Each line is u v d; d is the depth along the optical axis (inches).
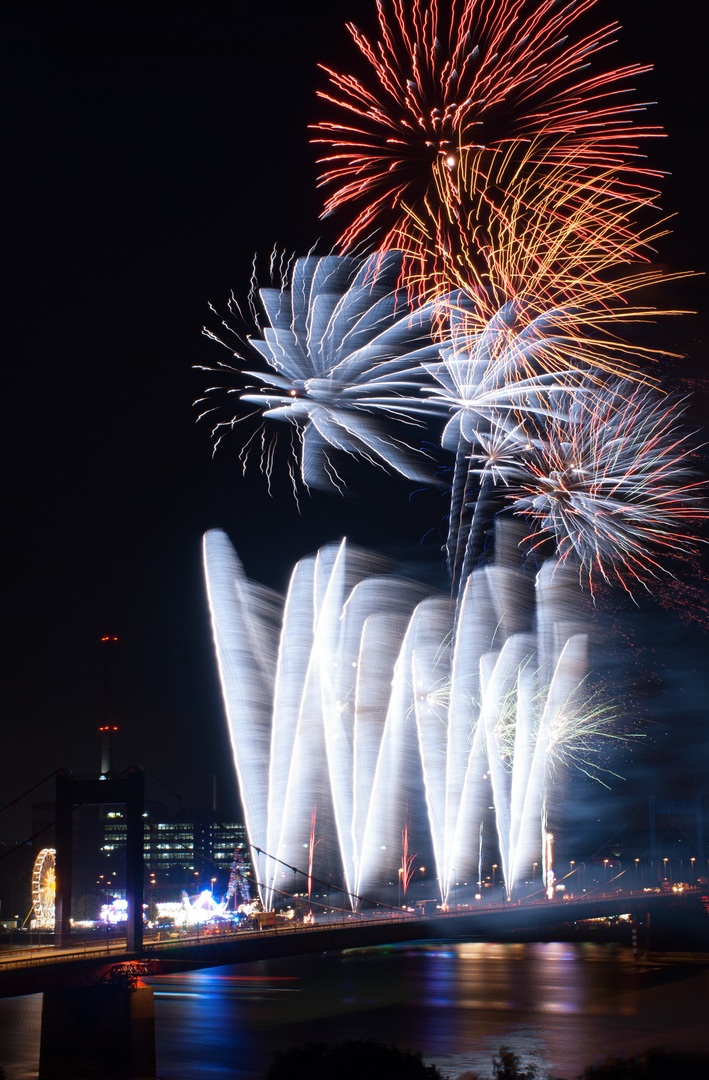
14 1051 3585.1
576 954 6299.2
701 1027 3782.0
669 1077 2231.8
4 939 4559.5
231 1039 3737.7
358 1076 2362.2
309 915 4047.7
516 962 5944.9
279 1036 3782.0
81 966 2807.6
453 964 5925.2
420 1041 3599.9
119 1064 2915.8
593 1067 2409.0
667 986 4842.5
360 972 5713.6
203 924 3838.6
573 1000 4468.5
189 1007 4520.2
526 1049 3417.8
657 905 5334.6
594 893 6122.1
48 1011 3048.7
